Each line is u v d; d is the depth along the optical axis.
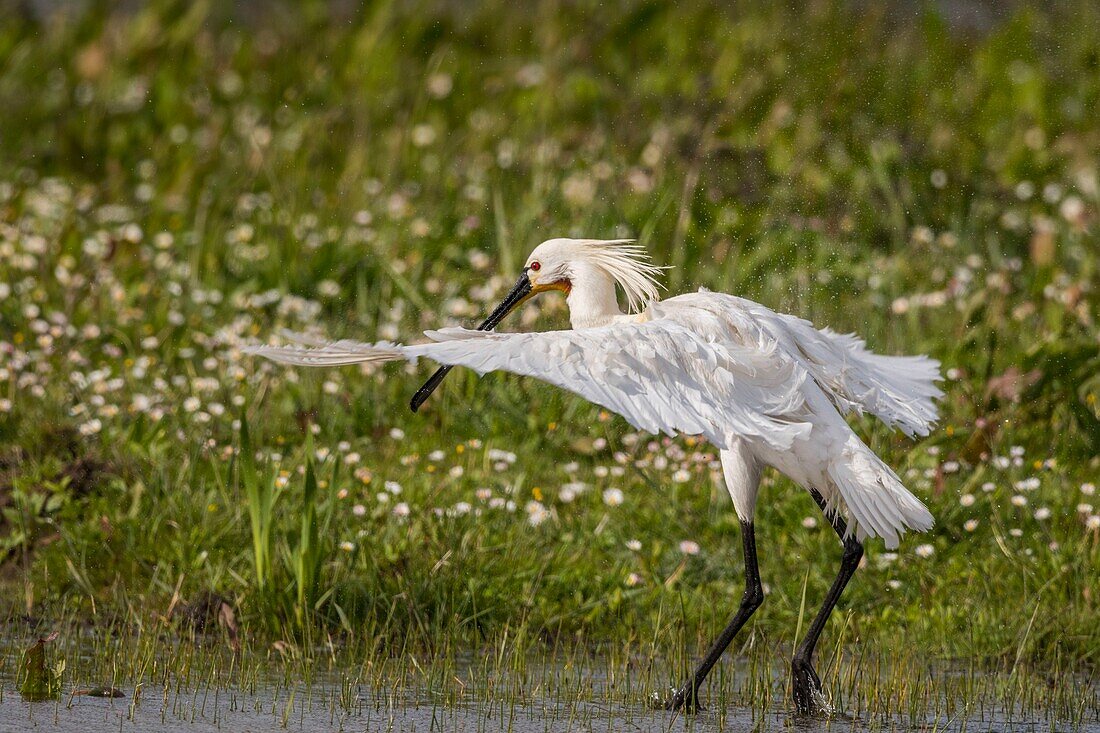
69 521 10.62
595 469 11.80
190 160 17.78
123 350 13.39
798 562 10.64
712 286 15.08
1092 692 9.00
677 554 10.61
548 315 13.92
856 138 18.48
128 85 20.64
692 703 8.56
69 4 23.34
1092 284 14.98
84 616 9.77
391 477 11.41
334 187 17.44
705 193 16.80
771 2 22.00
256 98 20.50
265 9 24.11
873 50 20.91
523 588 10.06
